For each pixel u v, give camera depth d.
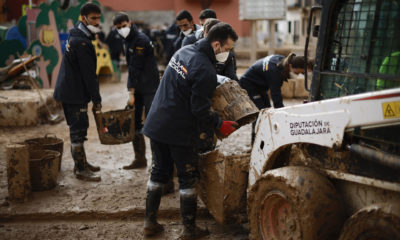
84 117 4.79
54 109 8.77
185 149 3.42
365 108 2.44
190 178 3.51
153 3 26.23
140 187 4.66
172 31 10.38
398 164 2.27
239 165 3.51
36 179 4.45
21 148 4.14
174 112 3.32
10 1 23.77
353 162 2.64
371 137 2.46
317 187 2.74
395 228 2.22
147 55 4.87
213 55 3.30
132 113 4.74
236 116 3.43
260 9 17.08
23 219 4.02
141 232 3.81
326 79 2.92
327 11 2.84
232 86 3.49
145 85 4.91
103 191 4.54
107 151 6.14
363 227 2.39
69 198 4.35
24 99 7.81
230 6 23.14
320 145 2.83
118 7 26.20
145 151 5.82
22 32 11.10
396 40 2.48
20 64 9.02
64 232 3.81
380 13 2.56
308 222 2.69
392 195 2.48
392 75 2.49
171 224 3.96
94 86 4.61
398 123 2.29
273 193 2.96
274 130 3.14
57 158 4.60
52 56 10.44
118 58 15.80
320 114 2.72
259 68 4.82
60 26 10.88
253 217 3.24
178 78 3.29
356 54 2.73
